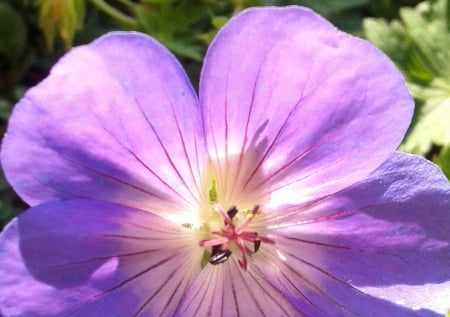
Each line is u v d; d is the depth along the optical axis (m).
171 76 0.08
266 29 0.08
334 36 0.08
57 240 0.08
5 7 0.14
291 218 0.09
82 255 0.08
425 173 0.09
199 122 0.08
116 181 0.08
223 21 0.13
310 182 0.09
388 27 0.13
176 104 0.08
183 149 0.08
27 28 0.14
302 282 0.09
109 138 0.08
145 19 0.13
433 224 0.09
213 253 0.09
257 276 0.10
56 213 0.08
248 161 0.09
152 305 0.09
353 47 0.08
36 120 0.07
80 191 0.08
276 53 0.08
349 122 0.08
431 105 0.13
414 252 0.09
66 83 0.07
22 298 0.08
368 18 0.14
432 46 0.13
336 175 0.09
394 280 0.09
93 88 0.07
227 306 0.09
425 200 0.09
